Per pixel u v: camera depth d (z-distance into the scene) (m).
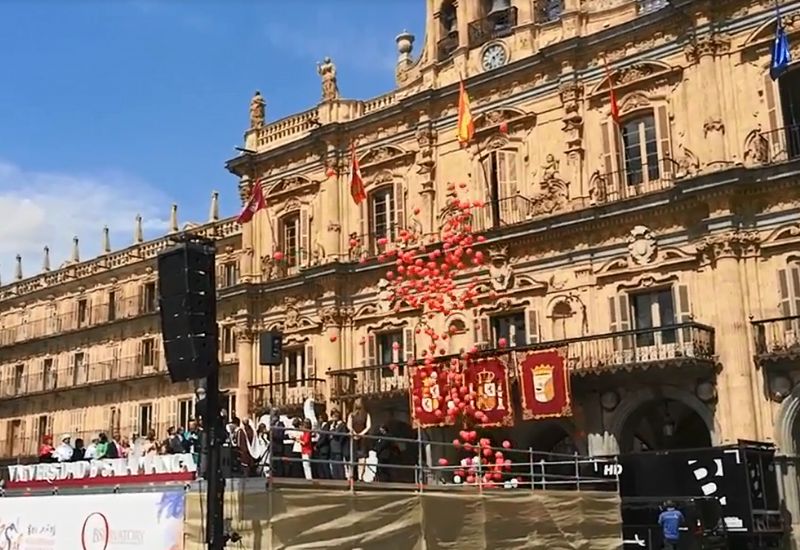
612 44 32.94
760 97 29.59
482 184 35.69
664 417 33.94
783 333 27.83
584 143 33.34
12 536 19.97
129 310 55.69
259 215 43.72
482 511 20.33
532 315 33.31
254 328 42.53
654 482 27.59
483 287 34.66
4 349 63.56
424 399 32.94
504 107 35.56
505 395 31.16
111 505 18.02
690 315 29.62
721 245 28.84
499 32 36.97
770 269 28.56
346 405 37.28
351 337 39.03
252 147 44.59
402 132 38.72
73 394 57.06
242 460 18.73
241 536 16.22
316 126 41.91
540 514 22.00
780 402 27.55
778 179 28.22
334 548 16.84
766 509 26.28
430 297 32.22
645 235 30.92
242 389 41.91
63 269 61.56
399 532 18.17
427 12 39.41
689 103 30.94
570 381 30.73
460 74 36.88
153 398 51.84
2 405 62.66
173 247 15.30
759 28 29.70
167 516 16.94
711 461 26.50
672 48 31.66
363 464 18.16
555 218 32.66
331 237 40.12
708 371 28.81
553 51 33.84
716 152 29.69
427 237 36.84
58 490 19.42
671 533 24.09
